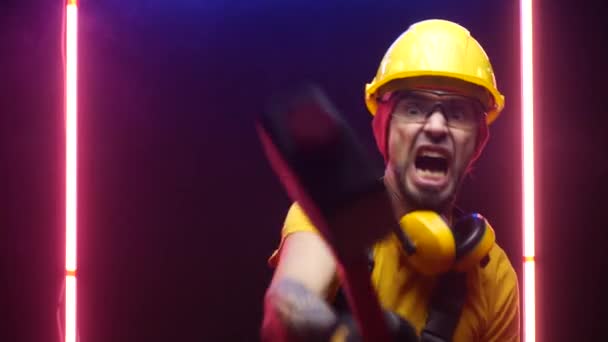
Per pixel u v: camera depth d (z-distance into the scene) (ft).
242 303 15.60
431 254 6.36
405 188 7.18
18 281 14.76
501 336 7.36
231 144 15.39
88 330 15.39
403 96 7.22
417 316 6.67
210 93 15.23
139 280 15.55
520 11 13.12
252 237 15.56
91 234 15.39
